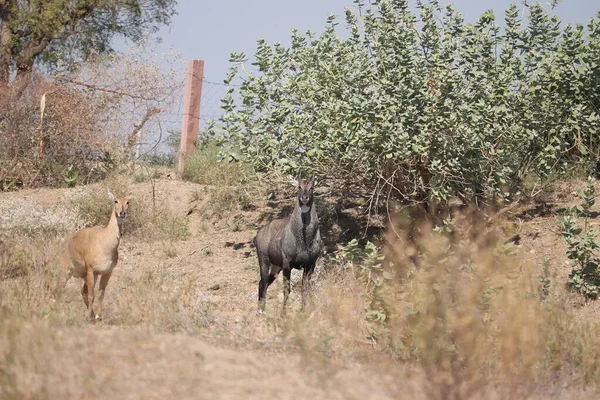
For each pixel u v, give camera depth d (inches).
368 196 1203.2
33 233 1237.1
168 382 534.3
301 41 1170.6
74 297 893.8
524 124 1109.1
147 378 539.5
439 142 1073.5
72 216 1322.6
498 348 664.4
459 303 686.5
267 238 1004.6
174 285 1083.9
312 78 1138.0
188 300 868.6
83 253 921.5
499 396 586.9
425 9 1111.6
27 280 849.5
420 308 705.6
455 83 1064.2
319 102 1125.7
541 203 1240.8
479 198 1164.5
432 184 1117.1
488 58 1093.8
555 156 1151.6
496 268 780.0
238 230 1365.7
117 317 840.9
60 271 917.2
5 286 856.9
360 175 1141.7
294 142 1119.0
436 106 1056.8
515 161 1146.0
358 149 1071.0
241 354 619.8
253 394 529.3
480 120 1056.8
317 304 877.8
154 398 507.5
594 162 1289.4
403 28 1131.9
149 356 582.2
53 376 533.3
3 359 550.0
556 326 706.2
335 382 576.7
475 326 650.8
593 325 815.7
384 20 1143.6
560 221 1161.4
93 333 639.1
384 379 607.8
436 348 641.0
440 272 712.4
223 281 1154.7
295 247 960.9
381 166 1105.4
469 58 1087.0
